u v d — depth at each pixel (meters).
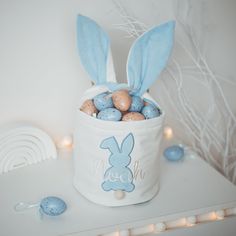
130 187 0.81
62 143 1.08
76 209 0.80
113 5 1.01
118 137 0.76
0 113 1.00
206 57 1.21
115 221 0.77
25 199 0.83
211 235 0.85
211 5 1.15
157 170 0.86
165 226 0.81
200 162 1.03
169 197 0.86
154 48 0.84
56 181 0.91
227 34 1.21
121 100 0.77
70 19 0.98
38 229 0.74
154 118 0.78
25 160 0.99
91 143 0.78
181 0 1.10
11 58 0.96
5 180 0.91
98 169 0.79
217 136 1.30
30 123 1.04
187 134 1.27
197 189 0.90
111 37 1.04
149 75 0.85
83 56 0.85
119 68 1.08
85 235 0.74
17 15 0.92
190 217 0.82
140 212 0.80
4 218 0.77
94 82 0.88
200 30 1.16
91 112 0.80
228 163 1.31
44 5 0.94
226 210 0.87
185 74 1.19
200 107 1.26
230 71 1.26
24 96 1.01
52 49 0.99
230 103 1.30
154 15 1.08
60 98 1.05
